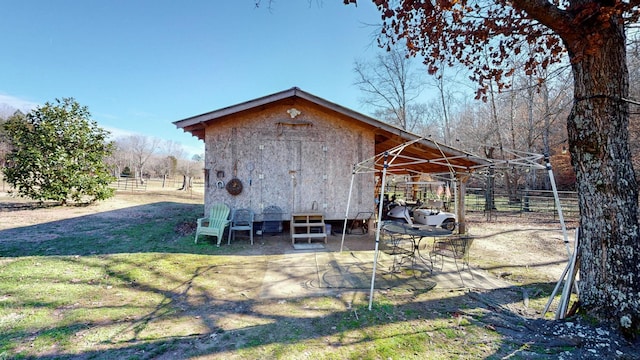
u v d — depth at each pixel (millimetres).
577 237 3416
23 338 2852
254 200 7961
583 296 3178
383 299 3988
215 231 6945
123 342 2830
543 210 14664
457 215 8648
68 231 8016
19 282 4301
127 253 6031
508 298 4066
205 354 2660
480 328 3186
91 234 7684
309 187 8188
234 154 7910
